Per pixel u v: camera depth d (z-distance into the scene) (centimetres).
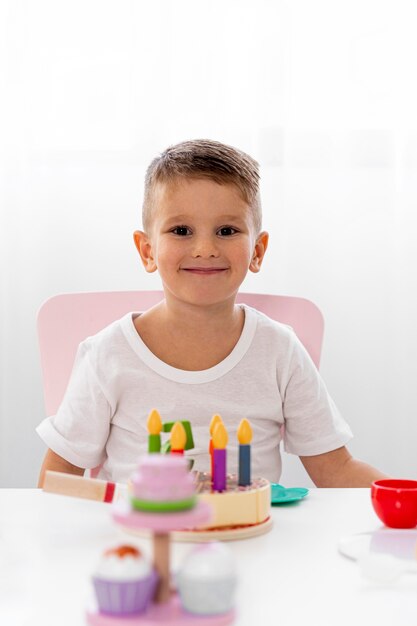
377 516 82
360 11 193
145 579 52
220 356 123
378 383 199
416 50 194
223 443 77
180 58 191
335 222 196
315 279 197
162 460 54
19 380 195
